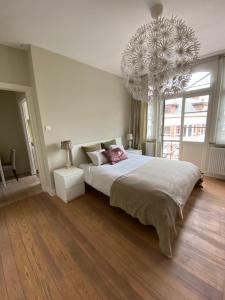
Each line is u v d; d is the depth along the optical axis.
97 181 2.56
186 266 1.44
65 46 2.60
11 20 1.91
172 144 4.47
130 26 2.13
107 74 3.86
